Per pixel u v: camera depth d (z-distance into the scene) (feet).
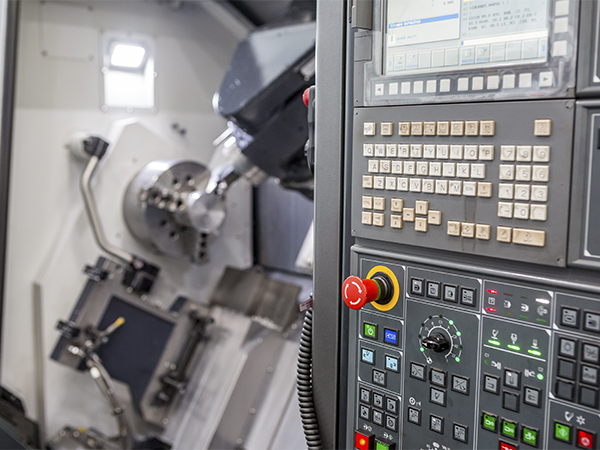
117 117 8.07
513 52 2.06
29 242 7.41
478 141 2.18
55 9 7.39
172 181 7.48
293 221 8.70
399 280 2.52
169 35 8.40
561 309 2.04
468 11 2.17
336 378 2.89
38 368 7.62
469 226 2.23
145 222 7.45
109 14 7.84
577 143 1.95
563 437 2.06
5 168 6.86
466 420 2.33
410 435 2.53
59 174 7.57
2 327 7.07
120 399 8.11
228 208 8.85
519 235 2.10
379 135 2.51
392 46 2.42
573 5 1.92
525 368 2.15
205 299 8.70
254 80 5.80
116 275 7.41
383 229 2.53
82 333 7.23
